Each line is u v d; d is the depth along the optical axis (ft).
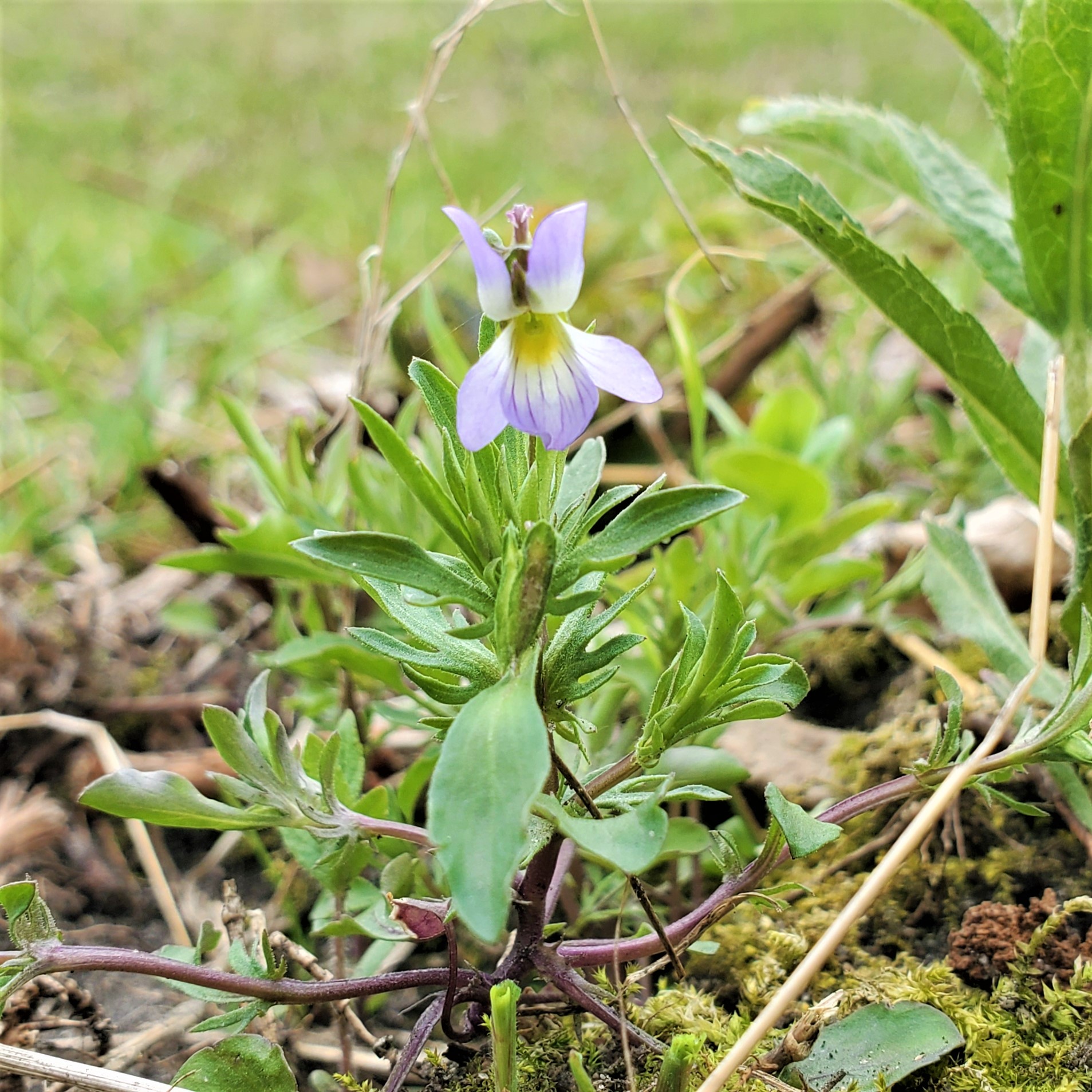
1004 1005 0.42
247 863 0.53
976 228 0.52
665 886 0.47
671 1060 0.35
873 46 1.88
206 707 0.39
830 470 0.72
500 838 0.32
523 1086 0.41
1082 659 0.39
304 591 0.57
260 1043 0.39
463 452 0.37
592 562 0.36
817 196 0.48
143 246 1.18
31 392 0.93
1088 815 0.45
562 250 0.35
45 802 0.53
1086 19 0.43
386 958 0.45
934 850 0.48
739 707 0.38
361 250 1.17
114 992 0.47
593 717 0.48
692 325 0.87
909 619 0.57
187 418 0.85
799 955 0.44
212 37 2.15
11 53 1.98
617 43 2.00
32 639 0.61
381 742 0.54
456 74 1.86
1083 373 0.48
